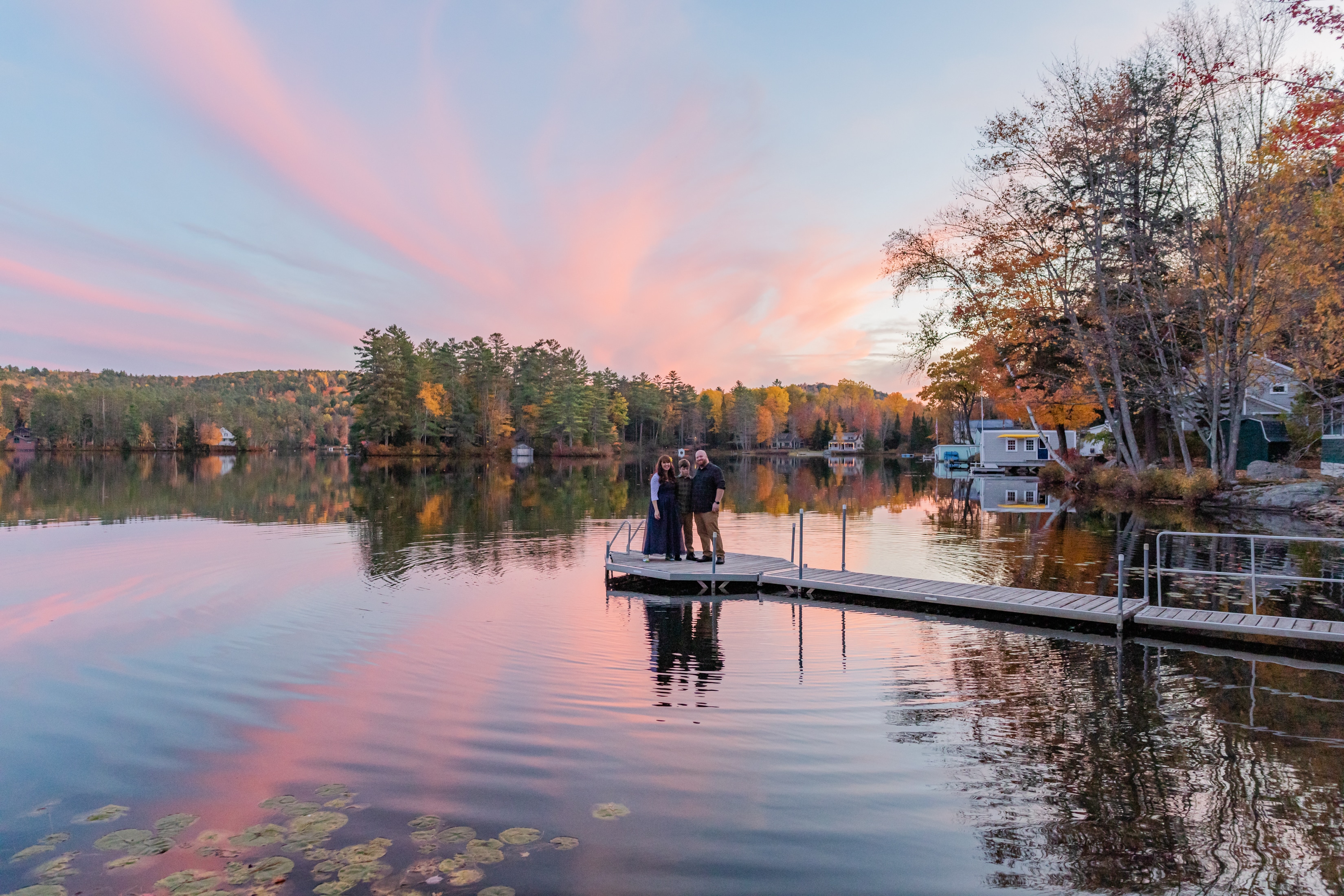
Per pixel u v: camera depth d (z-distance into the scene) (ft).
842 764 17.72
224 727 19.95
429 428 304.71
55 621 31.96
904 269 103.45
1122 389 101.76
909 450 428.15
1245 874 13.17
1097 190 90.89
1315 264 76.84
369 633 30.09
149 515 76.69
